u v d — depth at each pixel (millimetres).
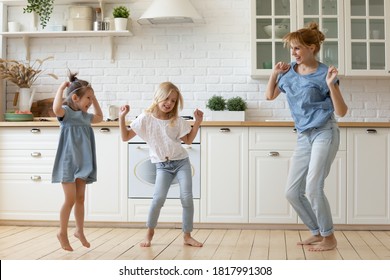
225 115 5055
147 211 4672
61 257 3373
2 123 4762
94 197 4707
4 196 4797
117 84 5348
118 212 4691
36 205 4766
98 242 3967
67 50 5387
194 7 5281
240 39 5262
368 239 4156
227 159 4609
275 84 3828
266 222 4594
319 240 3857
